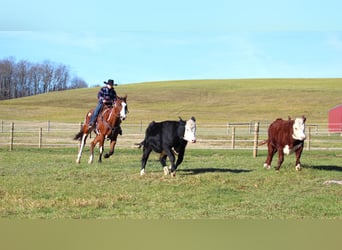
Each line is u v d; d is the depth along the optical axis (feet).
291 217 25.93
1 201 29.35
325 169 46.80
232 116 222.07
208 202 30.25
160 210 27.63
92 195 31.76
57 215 25.79
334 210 28.19
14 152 65.67
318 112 225.76
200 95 292.20
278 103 255.50
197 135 109.81
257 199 31.50
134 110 245.65
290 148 43.70
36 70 409.90
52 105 271.49
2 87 390.63
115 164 49.73
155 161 53.26
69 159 55.42
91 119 49.70
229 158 58.59
